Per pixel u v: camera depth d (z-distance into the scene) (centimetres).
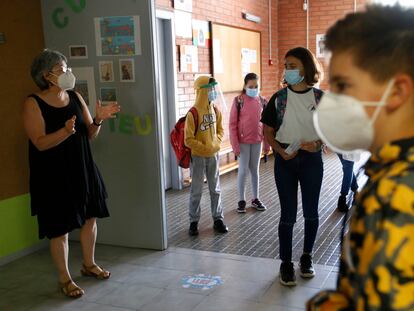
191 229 384
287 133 270
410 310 60
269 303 257
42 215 268
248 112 432
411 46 66
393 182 64
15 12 334
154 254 342
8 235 338
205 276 298
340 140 75
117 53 334
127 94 336
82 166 273
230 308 253
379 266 62
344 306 74
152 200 344
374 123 71
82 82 348
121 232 359
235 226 406
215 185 388
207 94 374
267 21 827
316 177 275
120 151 346
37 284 297
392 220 62
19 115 342
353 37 69
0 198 330
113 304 264
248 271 304
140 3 321
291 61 265
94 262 319
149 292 278
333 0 824
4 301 273
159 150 337
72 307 263
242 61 725
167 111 557
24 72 344
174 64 543
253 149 442
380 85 68
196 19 589
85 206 277
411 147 66
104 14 332
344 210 431
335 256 324
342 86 73
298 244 354
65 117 266
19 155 344
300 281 284
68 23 345
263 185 569
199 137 374
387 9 69
